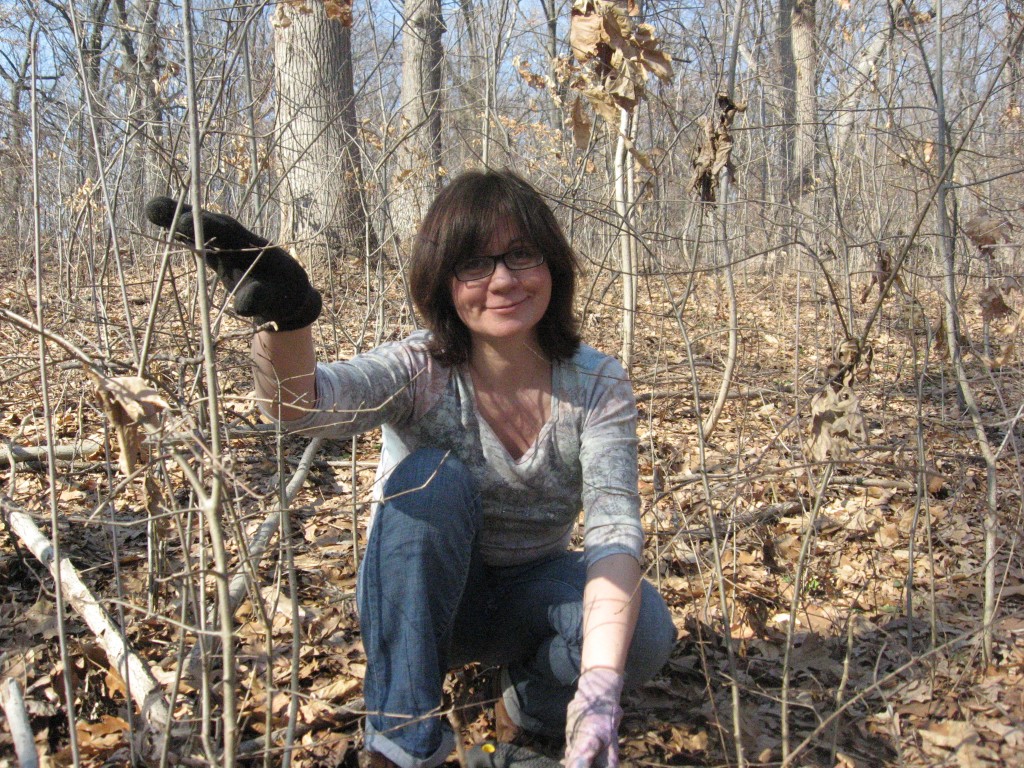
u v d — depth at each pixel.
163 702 1.78
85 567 2.55
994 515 2.05
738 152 5.04
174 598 2.33
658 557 1.77
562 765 1.65
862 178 4.48
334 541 2.84
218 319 2.06
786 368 4.49
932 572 2.02
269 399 1.43
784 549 2.75
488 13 4.23
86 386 2.71
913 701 1.95
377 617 1.54
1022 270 2.68
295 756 1.74
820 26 4.55
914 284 2.78
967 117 3.39
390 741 1.50
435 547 1.52
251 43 3.15
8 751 1.72
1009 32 2.70
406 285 3.18
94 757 1.74
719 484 2.72
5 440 3.37
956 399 3.62
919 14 2.51
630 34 1.85
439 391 1.66
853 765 1.74
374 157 4.78
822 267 1.87
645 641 1.65
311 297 1.38
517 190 1.55
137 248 5.20
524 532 1.76
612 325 5.13
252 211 3.58
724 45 2.95
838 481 3.01
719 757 1.81
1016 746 1.76
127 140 2.52
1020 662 2.07
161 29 2.72
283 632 2.22
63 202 4.00
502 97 4.93
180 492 2.97
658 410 4.00
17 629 2.20
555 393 1.67
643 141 3.89
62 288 3.71
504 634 1.79
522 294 1.56
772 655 2.19
